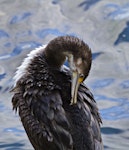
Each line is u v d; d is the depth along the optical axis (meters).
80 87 10.07
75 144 9.56
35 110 9.90
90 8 17.56
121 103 14.52
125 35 16.53
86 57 10.05
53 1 17.91
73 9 17.55
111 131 13.73
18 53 15.88
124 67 15.54
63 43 10.14
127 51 16.00
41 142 9.91
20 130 13.84
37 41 16.22
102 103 14.52
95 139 9.71
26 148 13.23
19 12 17.39
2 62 15.64
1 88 14.87
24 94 10.05
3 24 16.95
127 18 17.08
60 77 10.11
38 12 17.39
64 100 9.84
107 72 15.41
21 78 10.20
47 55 10.27
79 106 9.77
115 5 17.62
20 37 16.45
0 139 13.55
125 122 13.96
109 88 14.97
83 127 9.64
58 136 9.67
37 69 10.19
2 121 14.06
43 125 9.82
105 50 16.00
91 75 15.33
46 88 9.97
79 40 10.15
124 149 13.15
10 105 14.43
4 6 17.69
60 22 16.98
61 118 9.67
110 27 16.78
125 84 15.05
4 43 16.31
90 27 16.78
